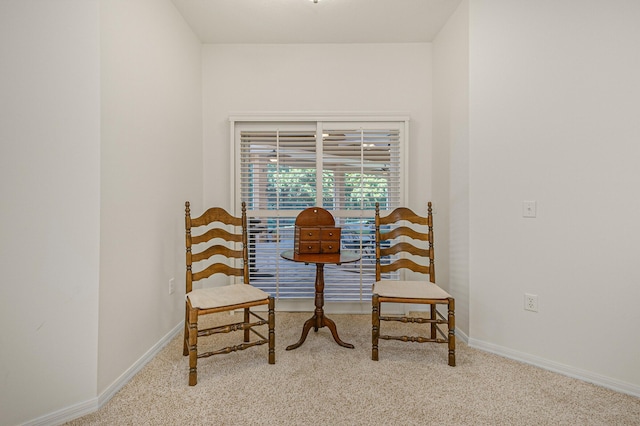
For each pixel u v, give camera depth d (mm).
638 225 1681
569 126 1859
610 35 1742
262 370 1896
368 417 1477
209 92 2961
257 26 2693
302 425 1423
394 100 2953
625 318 1712
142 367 1917
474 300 2230
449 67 2566
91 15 1512
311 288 2893
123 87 1739
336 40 2916
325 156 2922
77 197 1491
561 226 1891
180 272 2477
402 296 1994
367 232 2912
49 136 1438
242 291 2039
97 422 1441
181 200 2510
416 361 2014
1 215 1364
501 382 1776
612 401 1618
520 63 2016
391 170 2926
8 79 1366
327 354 2104
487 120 2152
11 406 1376
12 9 1371
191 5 2398
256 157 2945
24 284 1401
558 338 1902
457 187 2420
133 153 1844
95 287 1525
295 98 2955
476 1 2188
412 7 2434
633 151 1690
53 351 1448
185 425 1422
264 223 2926
